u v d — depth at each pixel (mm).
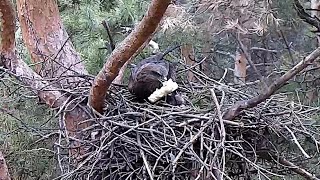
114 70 1184
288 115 1347
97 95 1243
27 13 1613
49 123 1996
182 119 1239
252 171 1400
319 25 1439
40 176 2082
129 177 1167
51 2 1638
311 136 1291
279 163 1390
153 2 982
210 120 1154
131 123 1236
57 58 1598
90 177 1184
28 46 1643
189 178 1220
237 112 1173
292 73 1044
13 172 2084
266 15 2613
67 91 1372
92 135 1246
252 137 1334
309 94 2512
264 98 1115
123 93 1436
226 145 1266
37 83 1436
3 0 1352
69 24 2668
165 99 1381
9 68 1460
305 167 1792
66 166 1427
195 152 1157
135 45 1118
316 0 2186
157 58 1479
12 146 2035
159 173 1200
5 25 1400
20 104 2049
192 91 1529
